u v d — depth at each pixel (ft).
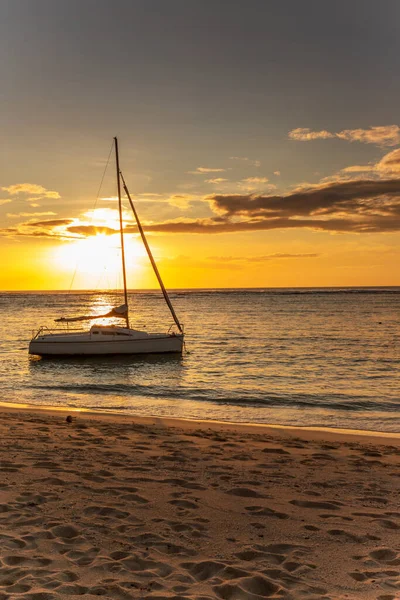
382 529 18.33
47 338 111.34
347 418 52.95
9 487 21.72
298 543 16.90
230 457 29.45
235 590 13.41
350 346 133.90
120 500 20.74
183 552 15.93
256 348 130.52
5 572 14.01
